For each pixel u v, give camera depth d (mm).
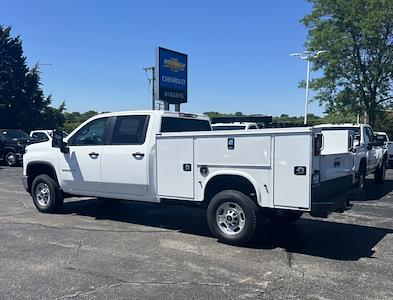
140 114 8008
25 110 46594
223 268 5746
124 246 6785
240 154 6586
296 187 6148
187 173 7148
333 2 28453
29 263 5930
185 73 24984
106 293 4887
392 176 18469
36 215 9180
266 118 22969
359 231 7867
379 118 31031
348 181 7605
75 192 8945
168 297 4781
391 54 28281
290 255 6355
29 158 9594
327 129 8781
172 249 6621
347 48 28547
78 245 6836
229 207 6852
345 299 4758
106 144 8297
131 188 7984
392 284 5215
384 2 27250
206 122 9180
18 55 47188
